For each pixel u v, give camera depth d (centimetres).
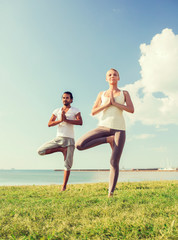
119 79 539
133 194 436
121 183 730
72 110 620
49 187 662
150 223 250
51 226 252
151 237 220
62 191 543
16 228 245
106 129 488
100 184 717
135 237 218
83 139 472
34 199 441
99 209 317
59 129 612
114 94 514
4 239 223
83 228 244
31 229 240
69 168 603
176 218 268
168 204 345
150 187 610
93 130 491
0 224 256
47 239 221
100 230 233
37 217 284
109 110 500
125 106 494
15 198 462
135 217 273
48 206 349
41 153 613
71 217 286
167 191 488
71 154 603
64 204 352
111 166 479
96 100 539
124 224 245
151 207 322
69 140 603
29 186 713
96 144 484
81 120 616
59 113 624
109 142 491
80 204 358
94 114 517
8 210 323
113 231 230
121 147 480
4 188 655
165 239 208
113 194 467
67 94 621
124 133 493
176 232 223
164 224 242
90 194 488
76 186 673
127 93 516
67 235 230
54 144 609
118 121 491
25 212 312
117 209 320
